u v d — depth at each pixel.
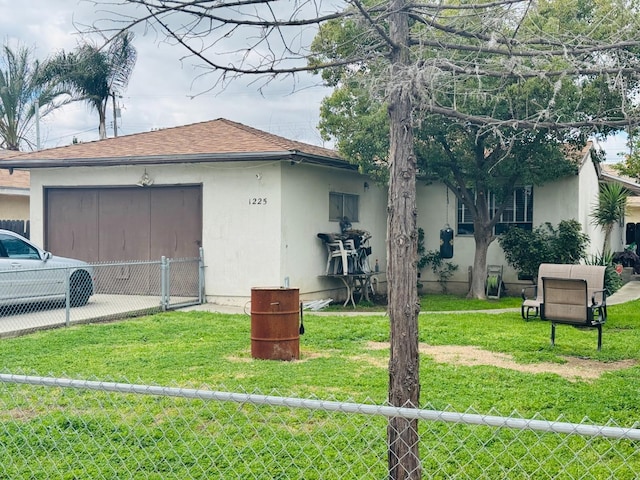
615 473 5.01
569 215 17.58
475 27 4.58
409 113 4.18
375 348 9.96
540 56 4.51
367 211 18.78
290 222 14.83
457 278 18.86
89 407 6.55
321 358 9.14
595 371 8.52
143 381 7.56
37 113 26.06
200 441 5.60
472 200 16.64
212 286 15.07
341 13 4.33
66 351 9.52
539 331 11.43
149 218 15.71
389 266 4.16
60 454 5.37
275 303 9.02
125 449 5.47
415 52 4.40
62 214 16.44
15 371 8.10
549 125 4.52
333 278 16.80
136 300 14.77
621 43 4.28
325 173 16.39
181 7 4.11
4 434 5.83
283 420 6.06
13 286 12.43
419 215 19.31
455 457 5.29
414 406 4.02
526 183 15.63
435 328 11.59
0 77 26.62
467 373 8.09
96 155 15.56
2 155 22.53
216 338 10.66
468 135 13.84
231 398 3.81
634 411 6.57
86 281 14.02
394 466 4.04
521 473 5.01
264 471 5.03
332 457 5.27
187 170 15.24
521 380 7.78
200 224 15.21
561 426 3.26
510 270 18.12
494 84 7.34
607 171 24.11
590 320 9.77
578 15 8.60
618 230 25.91
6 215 22.14
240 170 14.76
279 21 4.32
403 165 4.14
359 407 3.57
